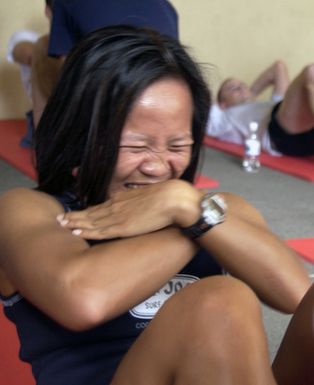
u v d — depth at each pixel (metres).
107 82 0.93
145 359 0.78
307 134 3.92
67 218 0.96
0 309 1.77
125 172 0.97
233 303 0.76
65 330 0.90
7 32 4.79
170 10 2.88
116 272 0.83
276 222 2.72
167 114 0.95
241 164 3.86
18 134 4.34
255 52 5.52
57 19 2.88
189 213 0.90
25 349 0.94
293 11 5.53
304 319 0.93
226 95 4.47
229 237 0.92
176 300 0.78
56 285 0.82
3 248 0.91
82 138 0.97
